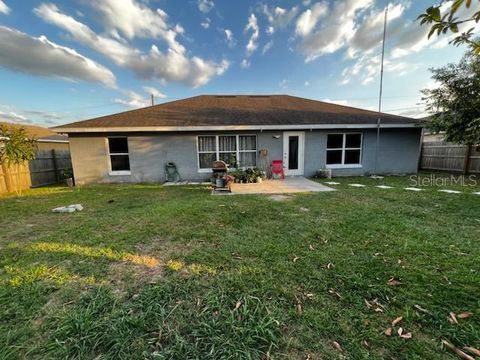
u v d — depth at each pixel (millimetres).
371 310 1829
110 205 5664
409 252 2787
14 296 2082
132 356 1447
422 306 1859
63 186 9242
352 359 1405
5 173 7844
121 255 2873
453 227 3613
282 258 2719
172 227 3850
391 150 10211
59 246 3164
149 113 10297
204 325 1688
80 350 1499
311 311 1828
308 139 9852
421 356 1423
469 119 8273
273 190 7012
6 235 3645
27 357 1472
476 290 2041
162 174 9531
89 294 2096
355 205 5062
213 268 2529
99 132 9055
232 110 10938
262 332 1607
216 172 7348
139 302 1961
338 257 2703
